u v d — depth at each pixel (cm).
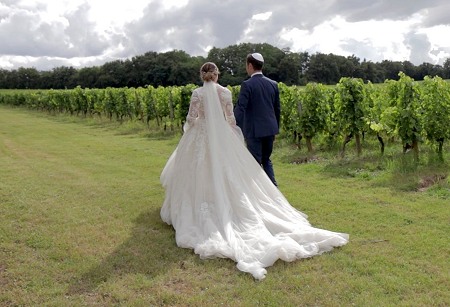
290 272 367
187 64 6775
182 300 324
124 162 970
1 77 8450
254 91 560
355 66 4484
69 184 738
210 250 400
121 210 572
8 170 889
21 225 511
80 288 347
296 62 5016
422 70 3859
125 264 392
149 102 1712
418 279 347
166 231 483
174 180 495
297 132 1023
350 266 378
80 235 473
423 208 541
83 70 7912
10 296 334
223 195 453
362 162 842
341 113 927
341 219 512
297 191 651
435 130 783
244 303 316
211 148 470
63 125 2109
